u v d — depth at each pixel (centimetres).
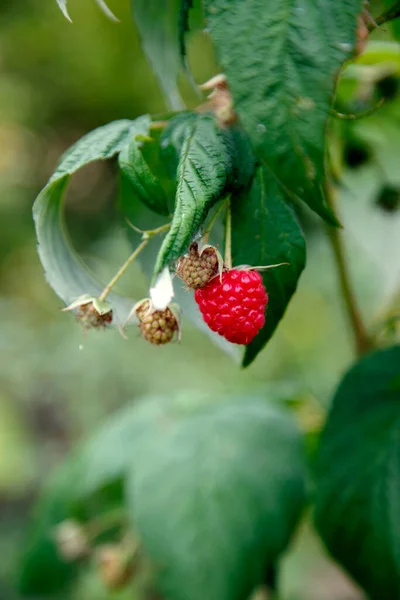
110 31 192
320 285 115
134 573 47
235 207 31
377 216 43
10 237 183
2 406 122
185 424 44
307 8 28
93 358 126
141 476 43
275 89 28
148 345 128
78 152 31
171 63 38
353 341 42
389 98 39
